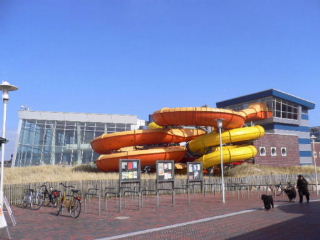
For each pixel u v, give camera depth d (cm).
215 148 3097
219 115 2877
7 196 1917
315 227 1056
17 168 3425
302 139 5106
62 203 1451
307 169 3925
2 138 1090
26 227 1136
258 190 2942
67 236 968
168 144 3275
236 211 1490
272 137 4072
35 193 1819
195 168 2066
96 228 1096
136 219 1282
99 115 5247
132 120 5388
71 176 2628
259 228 1047
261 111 4256
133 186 2331
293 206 1697
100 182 2234
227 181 2814
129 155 2900
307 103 5206
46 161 4522
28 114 4922
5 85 1180
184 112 2881
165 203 1877
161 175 1786
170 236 938
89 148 4809
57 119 5019
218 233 972
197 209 1582
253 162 3816
